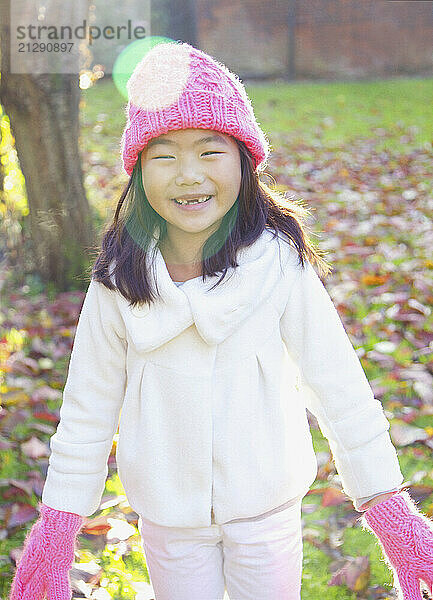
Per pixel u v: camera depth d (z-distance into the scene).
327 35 13.85
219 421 1.68
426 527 1.64
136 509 1.78
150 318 1.66
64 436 1.77
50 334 4.31
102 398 1.78
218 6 13.97
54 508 1.75
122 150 1.67
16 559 2.56
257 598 1.78
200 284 1.65
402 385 3.52
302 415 1.79
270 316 1.68
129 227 1.69
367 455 1.67
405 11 13.61
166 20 7.49
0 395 3.59
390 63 13.81
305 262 1.71
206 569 1.79
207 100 1.53
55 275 4.89
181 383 1.67
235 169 1.60
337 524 2.71
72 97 4.69
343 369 1.70
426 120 10.06
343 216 6.24
